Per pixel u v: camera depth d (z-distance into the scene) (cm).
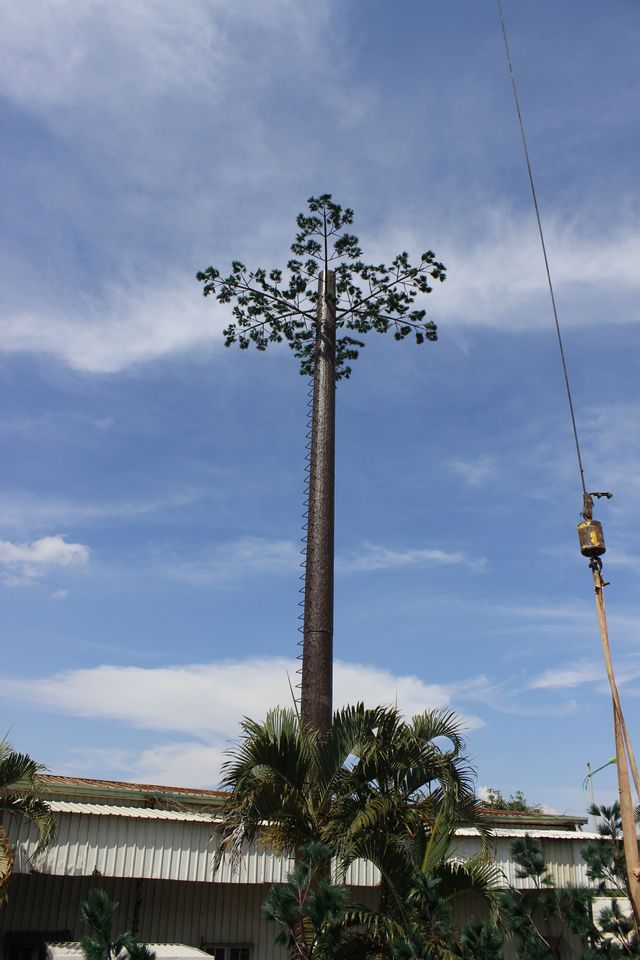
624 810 545
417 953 684
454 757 1019
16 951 1288
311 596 1287
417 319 1769
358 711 1022
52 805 1290
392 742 988
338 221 1706
